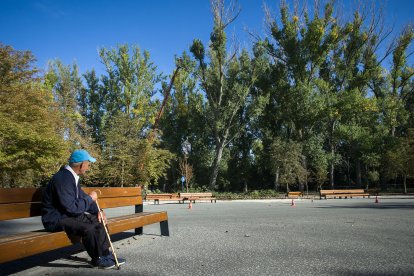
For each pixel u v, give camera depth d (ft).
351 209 51.60
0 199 13.84
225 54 143.74
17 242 12.14
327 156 150.10
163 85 162.09
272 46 151.84
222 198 110.22
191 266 14.90
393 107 149.38
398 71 153.99
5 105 55.31
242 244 20.10
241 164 179.22
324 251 17.92
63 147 61.21
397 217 36.86
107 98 159.12
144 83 144.77
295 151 131.54
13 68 59.77
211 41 140.67
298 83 144.66
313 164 151.23
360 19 149.59
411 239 21.71
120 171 93.76
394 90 158.71
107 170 92.84
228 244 20.12
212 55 142.31
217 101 145.89
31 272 14.28
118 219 18.31
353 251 17.89
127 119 100.27
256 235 23.70
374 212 44.47
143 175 96.78
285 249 18.49
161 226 23.65
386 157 135.33
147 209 63.31
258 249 18.53
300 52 145.28
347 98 143.23
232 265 15.01
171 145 169.89
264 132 166.40
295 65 147.84
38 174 70.95
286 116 152.15
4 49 58.08
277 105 158.10
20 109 57.62
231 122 155.94
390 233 24.38
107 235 15.24
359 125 158.51
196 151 175.94
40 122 60.03
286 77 153.07
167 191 184.55
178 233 24.94
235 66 147.13
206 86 144.87
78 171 15.81
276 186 144.36
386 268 14.43
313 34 141.08
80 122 99.04
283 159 130.82
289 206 65.51
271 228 27.68
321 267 14.60
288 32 144.97
